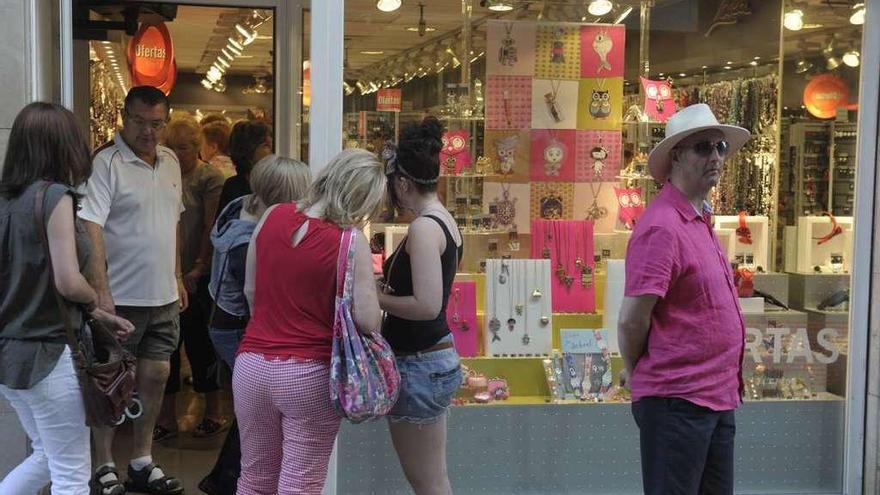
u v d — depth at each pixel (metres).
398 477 4.57
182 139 5.80
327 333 3.23
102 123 6.88
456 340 4.77
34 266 3.25
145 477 4.83
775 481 4.96
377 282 3.71
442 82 4.81
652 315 3.29
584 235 4.98
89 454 3.49
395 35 4.62
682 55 5.24
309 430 3.24
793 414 4.96
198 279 5.82
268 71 8.59
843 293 4.95
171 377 5.89
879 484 4.80
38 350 3.28
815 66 5.12
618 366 4.86
